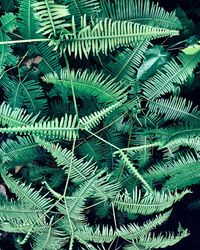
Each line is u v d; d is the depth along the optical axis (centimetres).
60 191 210
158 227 256
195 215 254
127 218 232
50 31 154
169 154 201
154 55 187
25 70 186
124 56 177
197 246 260
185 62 179
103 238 201
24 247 231
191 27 196
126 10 171
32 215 192
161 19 174
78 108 191
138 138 197
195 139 188
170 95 206
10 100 185
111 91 174
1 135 210
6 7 181
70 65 191
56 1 159
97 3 160
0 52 170
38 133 169
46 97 197
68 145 196
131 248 207
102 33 154
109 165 200
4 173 183
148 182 201
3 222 190
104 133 197
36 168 202
